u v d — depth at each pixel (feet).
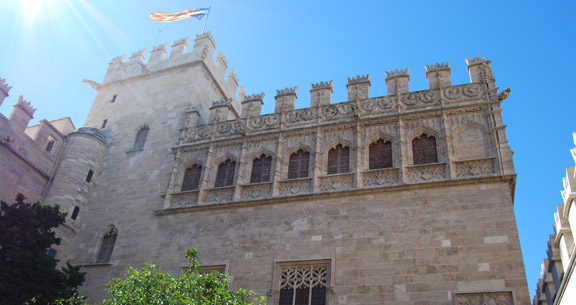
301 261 86.53
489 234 79.00
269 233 92.22
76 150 119.85
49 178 116.37
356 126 101.19
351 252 84.58
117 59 149.18
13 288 77.46
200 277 67.97
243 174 104.12
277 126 108.99
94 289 98.68
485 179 84.69
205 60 137.69
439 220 83.15
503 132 90.27
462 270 76.79
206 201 102.53
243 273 88.89
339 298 80.12
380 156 96.78
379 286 79.36
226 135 112.78
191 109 122.42
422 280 77.87
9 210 86.17
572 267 91.40
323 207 91.76
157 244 99.81
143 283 64.90
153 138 121.60
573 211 91.81
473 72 101.40
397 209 86.74
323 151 100.99
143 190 111.34
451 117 96.22
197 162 111.34
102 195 115.55
